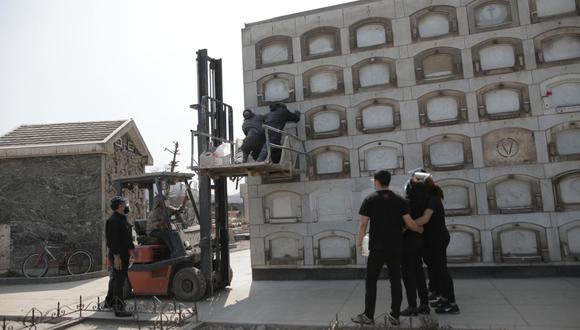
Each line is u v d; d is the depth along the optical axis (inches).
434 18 331.3
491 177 308.2
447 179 316.2
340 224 335.3
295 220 345.7
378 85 337.7
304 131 350.0
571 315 204.8
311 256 340.2
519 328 188.4
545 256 293.6
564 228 292.8
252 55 371.2
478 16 321.7
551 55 306.2
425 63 329.7
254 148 314.5
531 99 305.9
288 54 362.0
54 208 466.3
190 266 303.7
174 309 249.4
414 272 219.3
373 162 334.3
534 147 302.7
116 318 246.4
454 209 314.0
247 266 453.7
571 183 295.0
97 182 463.2
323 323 214.8
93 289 360.5
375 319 217.0
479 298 247.1
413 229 210.1
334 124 346.9
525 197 302.5
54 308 283.7
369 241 210.4
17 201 473.1
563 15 304.8
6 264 460.8
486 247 305.7
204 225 300.5
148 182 320.2
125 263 265.4
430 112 326.0
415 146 324.8
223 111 348.8
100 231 454.3
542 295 245.9
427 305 223.0
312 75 355.9
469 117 315.9
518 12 313.1
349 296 274.4
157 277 293.9
